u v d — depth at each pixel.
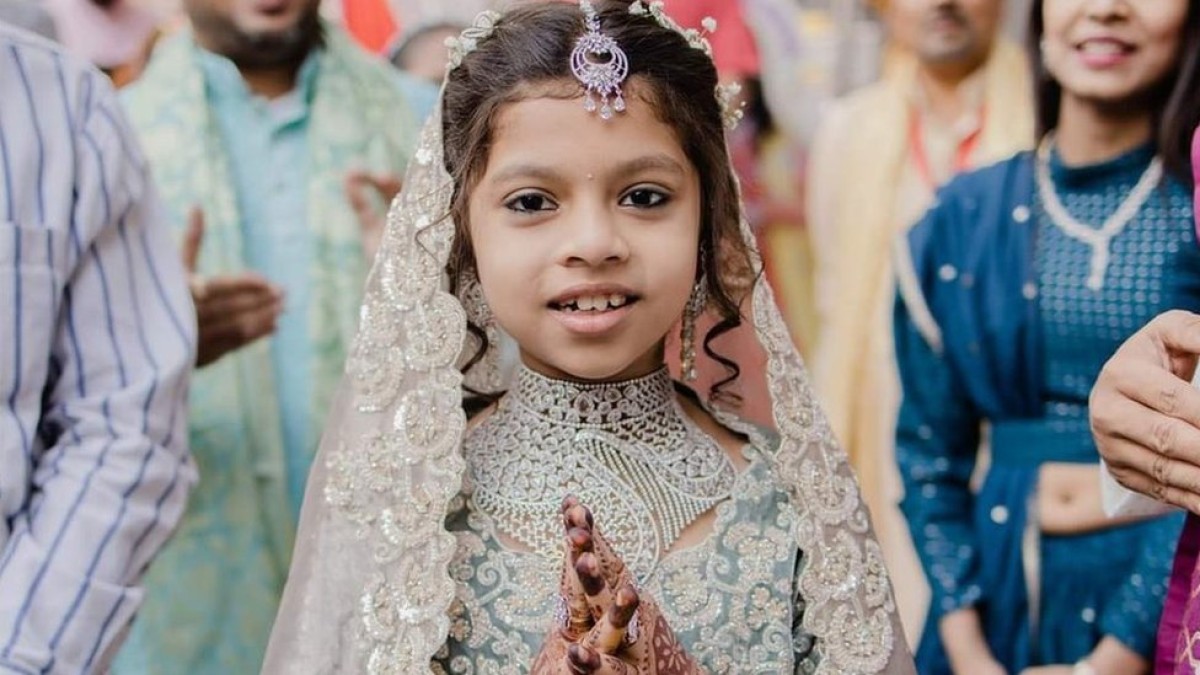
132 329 2.27
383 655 1.70
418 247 1.79
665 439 1.79
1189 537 1.77
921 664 3.15
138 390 2.23
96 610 2.12
